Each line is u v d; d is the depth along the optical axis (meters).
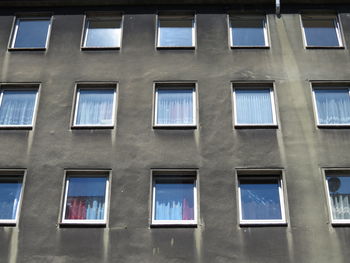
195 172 13.97
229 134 14.48
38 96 15.45
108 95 15.68
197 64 16.03
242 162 13.98
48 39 16.80
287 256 12.55
